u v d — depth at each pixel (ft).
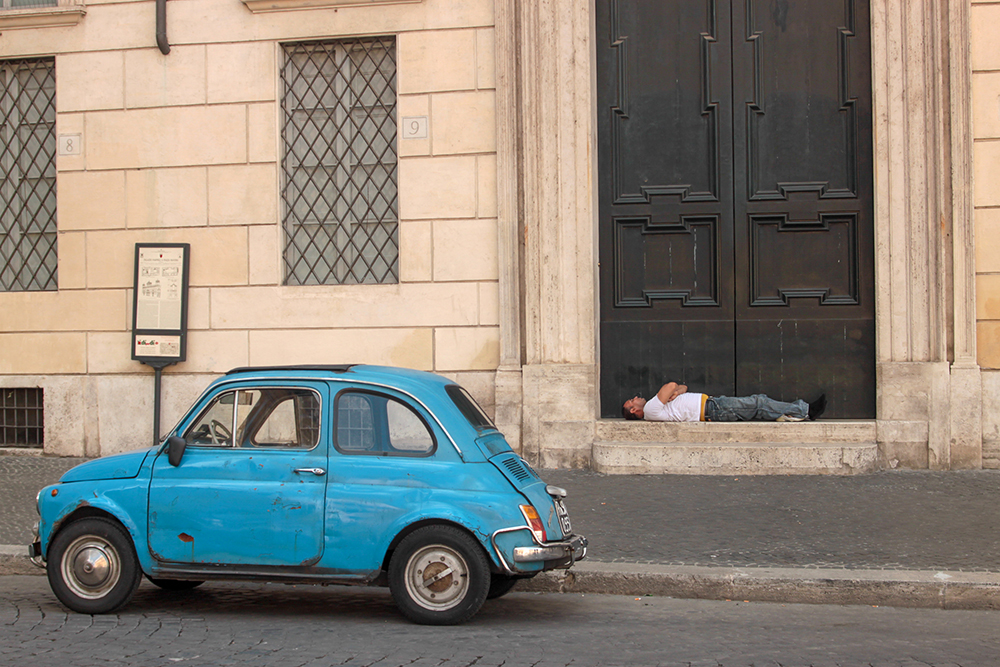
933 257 34.86
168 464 20.34
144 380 39.73
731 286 37.24
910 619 20.08
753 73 37.06
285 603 21.66
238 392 20.51
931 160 34.88
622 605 21.27
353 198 39.37
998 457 34.47
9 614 20.45
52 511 20.59
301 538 19.47
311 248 39.65
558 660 16.83
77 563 20.39
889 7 35.14
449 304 37.83
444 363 37.86
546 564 19.31
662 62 37.63
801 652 17.43
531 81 36.76
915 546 24.08
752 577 21.68
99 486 20.48
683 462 34.40
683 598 21.93
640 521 27.20
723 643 18.06
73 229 40.40
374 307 38.40
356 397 20.06
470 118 37.68
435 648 17.60
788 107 36.96
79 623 19.62
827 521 26.89
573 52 36.55
